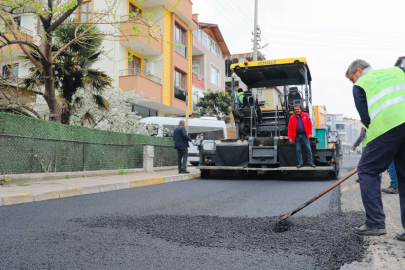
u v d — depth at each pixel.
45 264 3.16
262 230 4.33
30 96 14.04
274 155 11.33
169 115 26.22
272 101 12.91
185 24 25.78
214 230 4.34
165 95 22.92
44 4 11.21
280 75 12.34
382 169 3.94
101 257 3.36
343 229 4.29
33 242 3.84
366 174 3.97
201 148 12.53
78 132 11.19
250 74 12.29
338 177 12.31
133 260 3.28
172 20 23.70
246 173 13.28
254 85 13.00
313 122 12.70
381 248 3.54
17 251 3.52
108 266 3.12
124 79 19.95
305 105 11.66
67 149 10.73
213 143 12.52
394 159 3.95
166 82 23.09
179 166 13.06
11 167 8.91
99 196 7.71
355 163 25.81
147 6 22.73
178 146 12.99
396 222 4.69
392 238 3.88
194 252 3.50
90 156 11.65
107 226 4.59
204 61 32.94
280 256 3.36
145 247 3.67
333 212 5.45
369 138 3.93
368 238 3.88
